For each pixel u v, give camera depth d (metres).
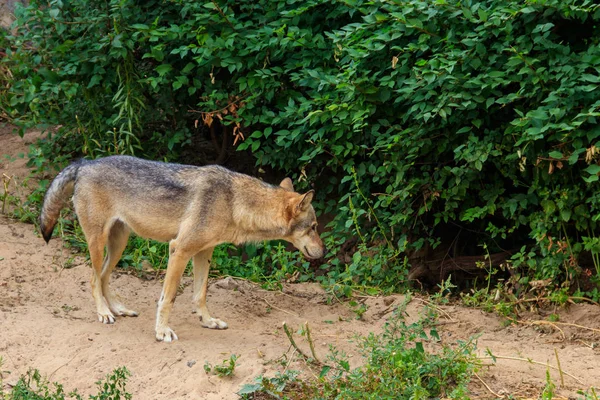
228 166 9.62
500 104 7.24
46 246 7.84
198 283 6.52
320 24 8.30
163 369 5.62
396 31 7.25
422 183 7.72
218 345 6.00
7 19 11.11
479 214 7.54
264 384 5.16
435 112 6.96
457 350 5.61
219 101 8.47
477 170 7.54
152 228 6.28
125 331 6.25
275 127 8.73
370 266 7.80
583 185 7.14
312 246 6.49
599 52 6.72
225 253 8.26
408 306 7.13
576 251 7.17
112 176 6.31
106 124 8.74
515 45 7.01
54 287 7.04
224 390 5.28
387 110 7.85
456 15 6.97
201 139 9.94
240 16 8.25
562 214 7.01
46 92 8.48
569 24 7.36
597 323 6.78
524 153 6.97
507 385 5.41
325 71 8.02
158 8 8.52
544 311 7.11
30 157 9.08
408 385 5.09
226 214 6.21
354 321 6.90
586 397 4.97
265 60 8.06
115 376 5.12
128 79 8.39
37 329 6.11
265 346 6.00
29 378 5.14
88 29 8.25
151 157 8.98
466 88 7.06
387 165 7.68
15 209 8.44
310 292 7.67
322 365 5.66
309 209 6.45
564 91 6.49
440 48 7.35
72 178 6.50
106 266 6.63
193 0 8.12
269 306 7.20
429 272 8.54
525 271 7.58
